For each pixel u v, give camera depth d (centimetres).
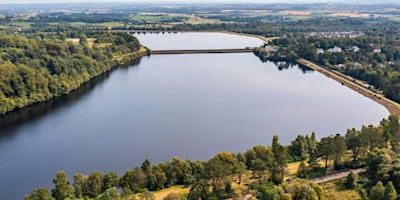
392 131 15725
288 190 11912
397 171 12669
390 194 11562
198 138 18825
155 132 19550
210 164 12412
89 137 18838
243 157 14312
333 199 12338
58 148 17538
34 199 11150
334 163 14488
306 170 13988
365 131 15212
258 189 12319
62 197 11775
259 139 18862
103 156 16750
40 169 15562
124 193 11812
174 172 13325
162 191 12838
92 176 12531
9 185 14362
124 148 17575
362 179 13488
